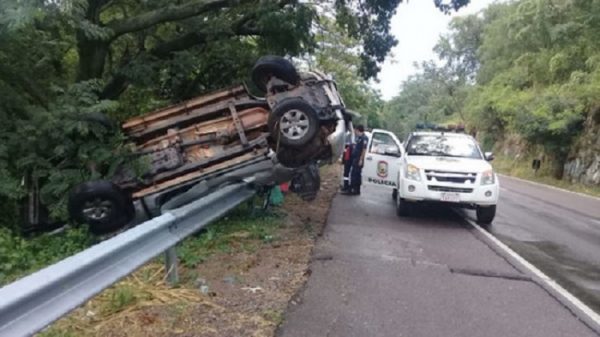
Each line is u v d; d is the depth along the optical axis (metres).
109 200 8.93
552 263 9.01
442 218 13.08
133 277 6.25
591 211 18.70
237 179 9.44
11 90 10.02
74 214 8.94
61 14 9.48
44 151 9.73
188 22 14.72
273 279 6.71
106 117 9.73
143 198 9.23
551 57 38.78
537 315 6.02
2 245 7.73
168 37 15.95
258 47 16.09
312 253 8.25
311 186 10.88
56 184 9.39
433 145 13.79
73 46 12.81
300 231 9.82
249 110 9.52
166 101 16.12
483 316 5.89
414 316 5.75
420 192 12.23
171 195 9.56
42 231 9.92
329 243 9.12
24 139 9.50
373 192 18.14
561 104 36.03
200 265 7.12
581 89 35.16
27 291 3.51
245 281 6.54
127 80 14.41
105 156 9.34
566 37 30.41
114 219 8.98
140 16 13.74
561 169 37.69
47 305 3.77
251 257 7.64
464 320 5.72
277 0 14.05
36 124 9.47
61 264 4.00
